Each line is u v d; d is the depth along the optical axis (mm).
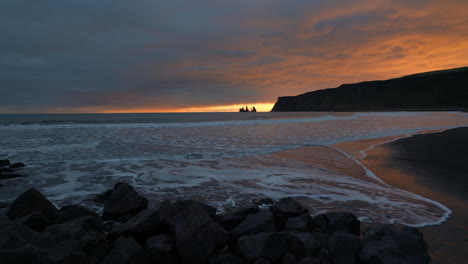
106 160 10047
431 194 6344
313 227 4168
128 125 26891
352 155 11555
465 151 12539
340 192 6355
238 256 3252
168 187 6641
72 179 7355
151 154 11375
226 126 27016
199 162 9789
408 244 3236
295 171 8523
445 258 3482
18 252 2473
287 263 3164
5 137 16641
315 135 19000
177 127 25359
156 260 3109
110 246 3373
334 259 3236
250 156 11117
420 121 34688
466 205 5590
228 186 6758
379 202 5688
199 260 3115
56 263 2598
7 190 6328
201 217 3436
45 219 3727
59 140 15523
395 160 10508
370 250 3242
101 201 5605
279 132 21062
